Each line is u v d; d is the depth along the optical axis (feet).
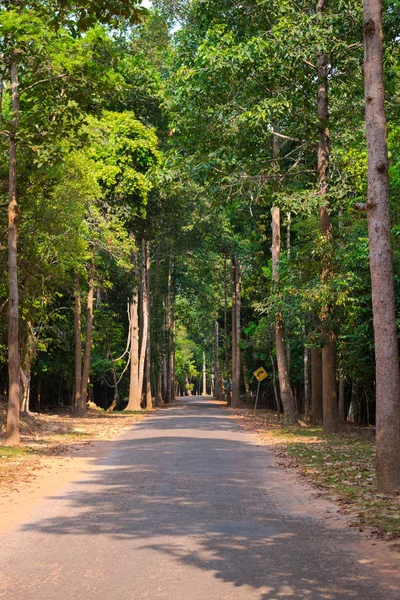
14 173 67.82
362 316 75.66
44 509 32.73
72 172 88.38
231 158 77.41
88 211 112.98
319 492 37.29
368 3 39.19
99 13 34.12
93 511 31.99
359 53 74.33
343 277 71.05
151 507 32.78
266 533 26.94
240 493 36.94
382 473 36.99
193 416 125.29
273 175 78.48
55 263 100.17
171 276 225.76
